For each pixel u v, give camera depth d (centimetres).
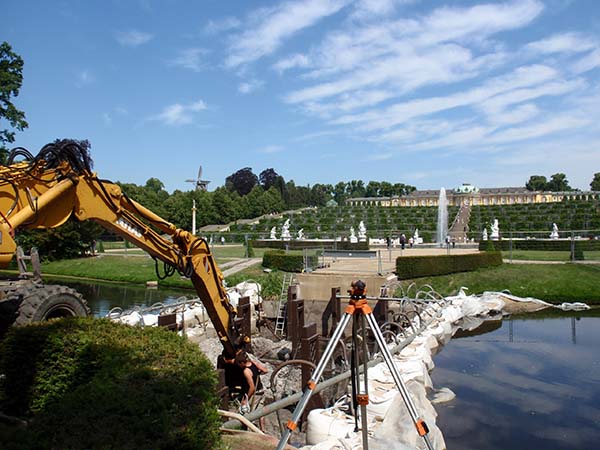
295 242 4312
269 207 10250
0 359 633
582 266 2611
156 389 468
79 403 441
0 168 576
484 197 11394
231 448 558
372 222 7112
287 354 1539
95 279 3538
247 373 895
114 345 602
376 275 1844
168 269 738
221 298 832
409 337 1272
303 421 995
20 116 3130
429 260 2427
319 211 8619
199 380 500
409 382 904
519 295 2327
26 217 534
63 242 4031
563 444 842
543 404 1042
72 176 589
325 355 410
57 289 837
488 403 1045
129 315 1310
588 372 1273
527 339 1672
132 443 382
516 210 7681
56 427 402
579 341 1628
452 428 911
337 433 690
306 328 1136
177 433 410
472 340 1670
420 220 7244
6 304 774
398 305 1775
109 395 449
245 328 1473
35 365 616
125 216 665
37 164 579
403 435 681
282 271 2744
